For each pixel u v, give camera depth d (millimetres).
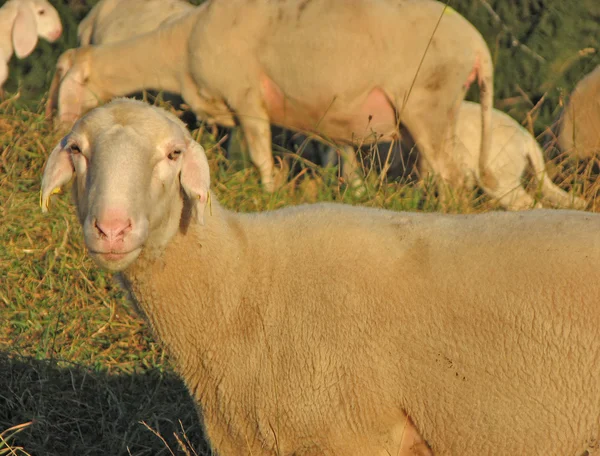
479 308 4668
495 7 15828
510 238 4777
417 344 4754
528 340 4570
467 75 10578
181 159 5039
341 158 11766
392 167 11594
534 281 4605
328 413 4891
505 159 11664
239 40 10883
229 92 11086
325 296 4992
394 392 4797
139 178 4801
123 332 8039
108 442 6664
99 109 5035
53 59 16578
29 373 7180
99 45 12898
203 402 5332
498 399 4617
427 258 4883
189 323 5266
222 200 9492
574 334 4504
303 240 5215
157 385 7094
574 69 14836
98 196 4711
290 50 10609
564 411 4520
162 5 13867
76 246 8742
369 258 4996
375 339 4832
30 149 10188
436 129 10555
